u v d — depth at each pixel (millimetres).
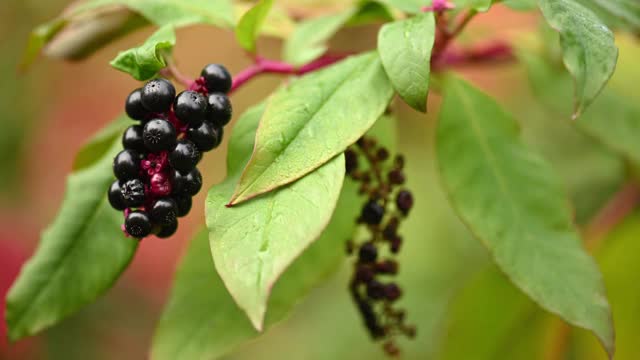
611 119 487
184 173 371
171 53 400
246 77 430
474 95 442
